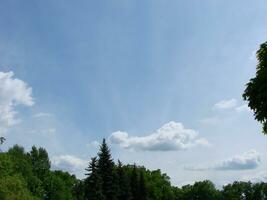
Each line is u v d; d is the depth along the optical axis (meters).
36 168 123.44
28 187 105.88
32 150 126.00
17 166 105.12
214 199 172.75
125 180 101.00
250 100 16.34
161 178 161.75
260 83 16.09
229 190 177.50
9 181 63.91
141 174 113.94
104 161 90.50
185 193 174.50
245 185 179.62
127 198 99.88
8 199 61.34
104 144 91.56
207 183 175.88
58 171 157.88
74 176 161.50
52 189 123.88
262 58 16.45
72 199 132.88
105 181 89.75
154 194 152.50
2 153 72.75
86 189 88.12
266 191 175.62
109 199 89.38
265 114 16.09
